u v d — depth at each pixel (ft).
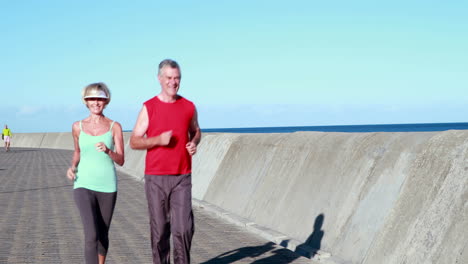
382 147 21.89
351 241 20.11
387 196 19.63
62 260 20.67
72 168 17.42
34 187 48.65
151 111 15.49
